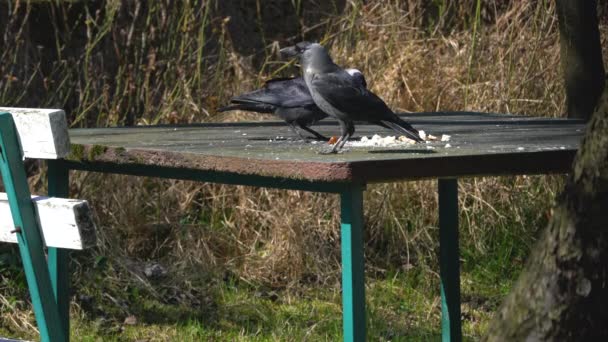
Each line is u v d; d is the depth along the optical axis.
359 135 7.38
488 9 14.39
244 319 10.14
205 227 11.81
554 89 12.92
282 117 7.55
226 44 14.28
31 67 13.15
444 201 7.97
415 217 11.95
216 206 12.17
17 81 12.89
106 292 10.47
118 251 11.13
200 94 13.17
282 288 11.15
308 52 6.34
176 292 10.73
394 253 11.85
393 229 11.85
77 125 13.23
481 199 11.86
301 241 11.52
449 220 7.97
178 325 9.92
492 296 10.95
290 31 15.54
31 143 5.10
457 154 5.60
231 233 11.82
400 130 6.23
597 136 5.04
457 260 8.02
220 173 6.00
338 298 10.87
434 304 10.62
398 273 11.50
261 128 8.30
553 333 5.20
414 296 10.91
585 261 5.11
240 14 15.17
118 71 13.36
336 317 10.22
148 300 10.46
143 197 12.07
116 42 13.45
